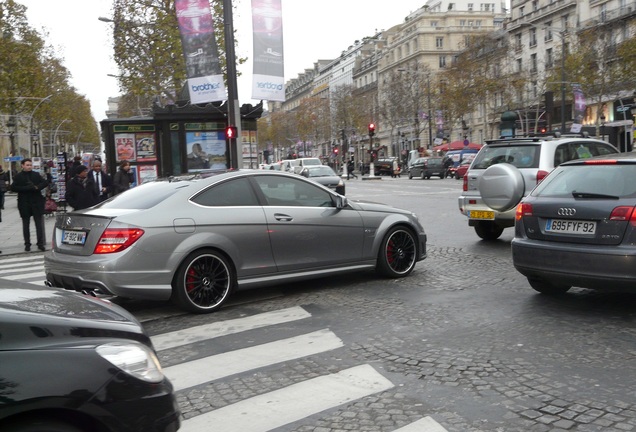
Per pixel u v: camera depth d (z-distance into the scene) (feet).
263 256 22.61
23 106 144.97
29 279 32.01
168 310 22.22
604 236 18.78
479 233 37.91
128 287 19.81
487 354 15.88
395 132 318.65
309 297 23.49
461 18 299.38
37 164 159.12
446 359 15.60
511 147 34.86
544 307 20.54
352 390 13.82
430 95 234.79
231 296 24.30
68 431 7.93
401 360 15.67
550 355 15.62
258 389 14.12
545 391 13.28
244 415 12.70
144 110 169.99
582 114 134.51
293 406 13.06
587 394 13.03
